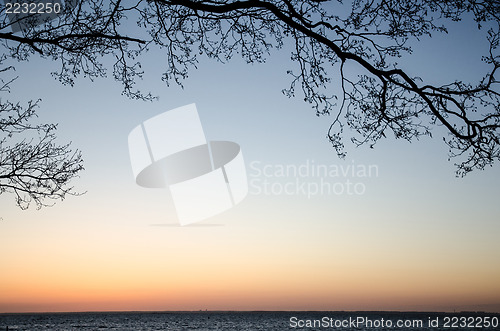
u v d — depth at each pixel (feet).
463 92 21.49
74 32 22.61
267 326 504.43
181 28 24.18
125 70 24.49
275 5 21.56
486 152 22.22
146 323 583.99
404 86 21.24
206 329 418.92
